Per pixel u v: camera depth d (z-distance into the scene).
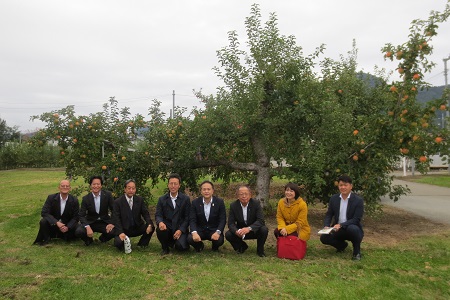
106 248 6.71
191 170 10.42
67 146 9.62
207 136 9.00
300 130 9.15
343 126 8.92
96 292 4.50
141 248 6.74
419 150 6.89
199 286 4.72
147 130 9.95
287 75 9.06
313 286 4.76
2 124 46.38
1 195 15.70
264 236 6.17
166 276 5.12
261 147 9.57
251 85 8.85
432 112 6.71
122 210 6.60
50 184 20.52
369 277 5.14
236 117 8.58
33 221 9.20
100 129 9.73
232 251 6.57
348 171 8.13
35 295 4.38
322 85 10.02
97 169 9.42
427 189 16.92
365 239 7.46
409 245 6.93
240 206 6.41
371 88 12.07
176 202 6.50
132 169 9.30
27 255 6.12
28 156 40.94
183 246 6.20
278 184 16.75
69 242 7.18
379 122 7.21
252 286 4.74
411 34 6.89
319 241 7.31
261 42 9.14
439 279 5.08
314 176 8.14
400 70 7.00
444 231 8.09
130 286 4.70
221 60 9.20
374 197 8.30
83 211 6.99
